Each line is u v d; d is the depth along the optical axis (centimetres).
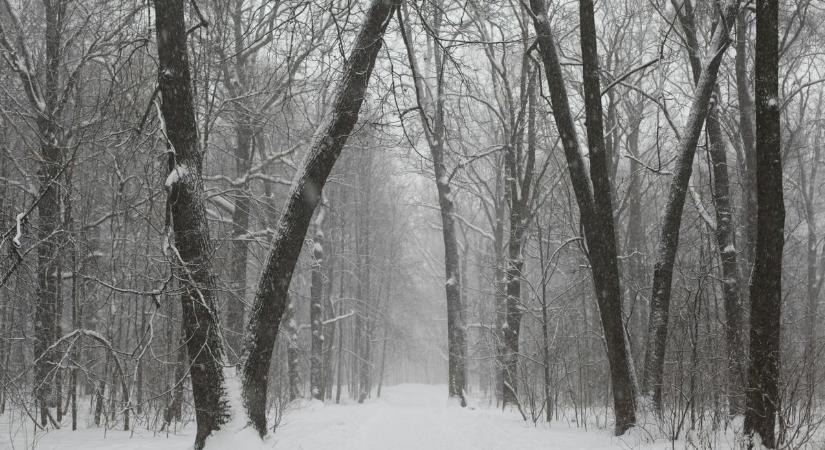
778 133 833
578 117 1958
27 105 1648
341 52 1068
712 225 1453
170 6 956
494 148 2348
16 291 1383
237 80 1947
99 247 1791
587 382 1923
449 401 2253
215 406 940
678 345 1195
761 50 836
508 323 2081
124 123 1221
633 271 2455
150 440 1197
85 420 1602
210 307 955
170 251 964
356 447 1115
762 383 834
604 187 1121
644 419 1095
